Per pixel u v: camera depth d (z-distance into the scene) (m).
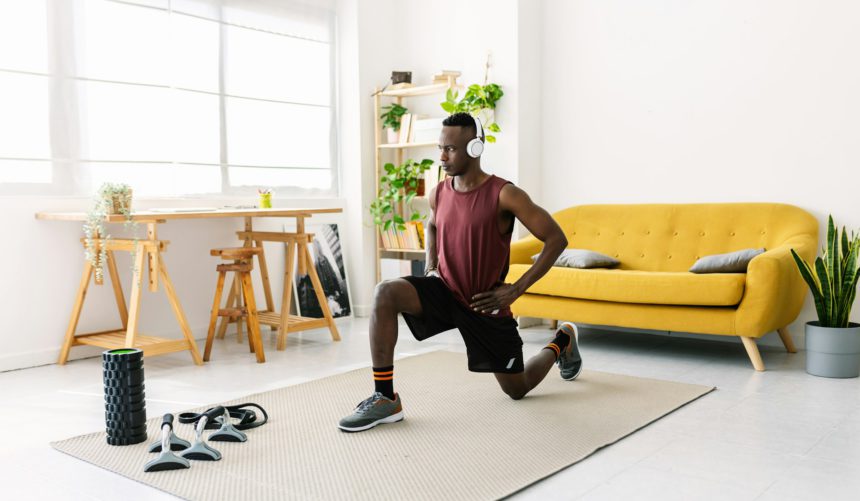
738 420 2.77
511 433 2.59
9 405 3.12
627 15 4.79
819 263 3.47
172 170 4.59
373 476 2.18
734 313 3.60
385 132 5.69
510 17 5.00
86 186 4.17
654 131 4.73
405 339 4.59
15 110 3.88
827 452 2.39
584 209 4.86
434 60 5.59
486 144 5.18
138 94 4.40
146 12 4.43
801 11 4.16
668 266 4.41
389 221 5.43
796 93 4.20
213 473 2.22
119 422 2.50
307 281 5.25
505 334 2.73
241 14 4.97
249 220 4.74
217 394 3.24
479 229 2.63
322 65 5.52
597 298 3.99
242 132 5.01
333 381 3.41
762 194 4.35
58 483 2.17
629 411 2.87
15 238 3.86
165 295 4.50
